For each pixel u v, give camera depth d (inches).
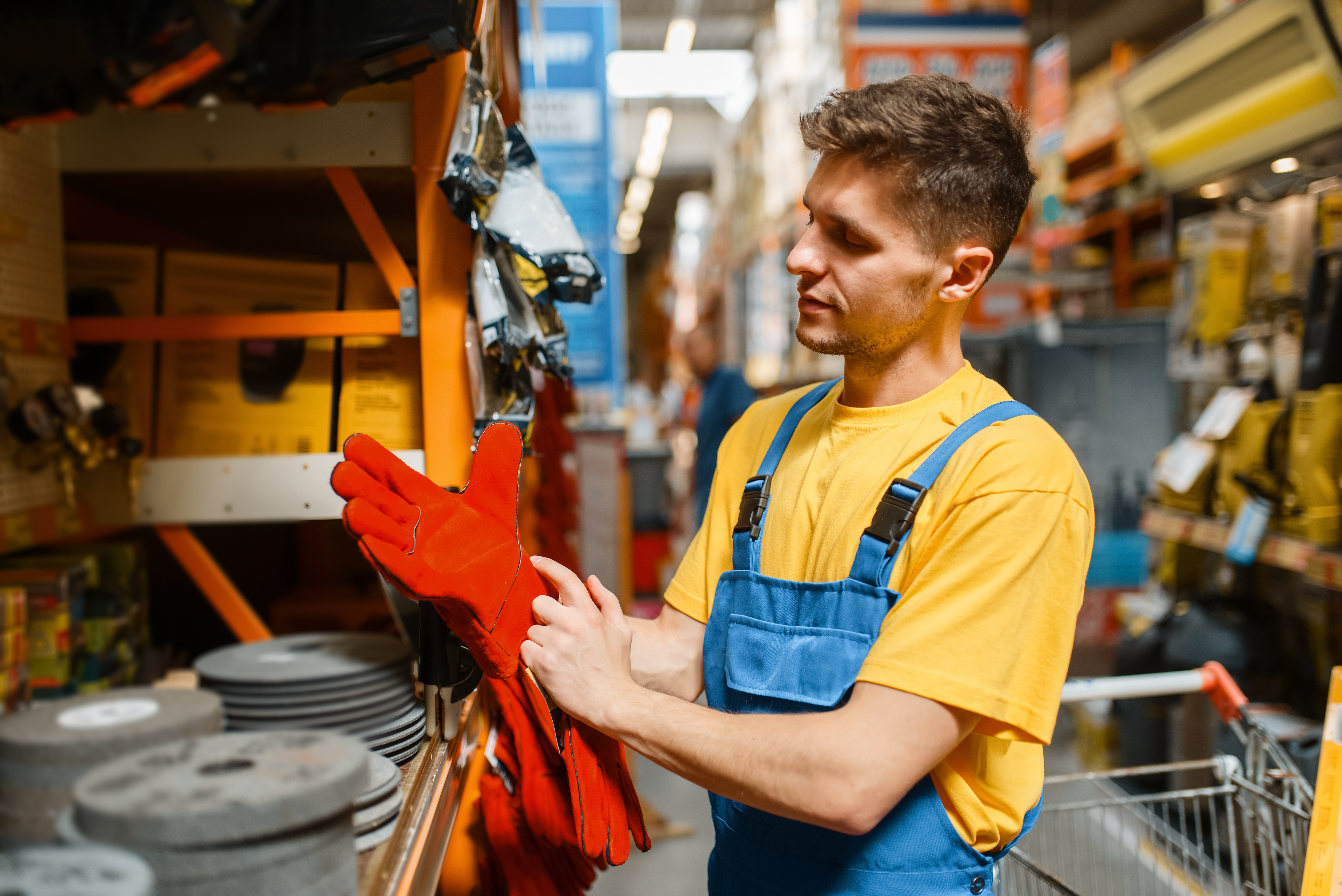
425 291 50.6
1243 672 98.5
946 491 36.0
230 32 28.5
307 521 65.1
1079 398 172.6
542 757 43.3
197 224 67.3
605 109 183.0
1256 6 104.3
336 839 26.1
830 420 42.5
